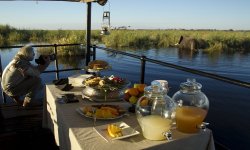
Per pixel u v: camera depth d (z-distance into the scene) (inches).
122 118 73.5
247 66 536.4
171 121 61.5
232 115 235.8
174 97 72.6
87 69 127.3
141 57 127.1
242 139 187.0
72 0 168.1
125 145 57.9
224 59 642.2
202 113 64.1
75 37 640.4
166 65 108.9
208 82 360.5
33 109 149.3
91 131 64.7
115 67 466.0
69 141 67.0
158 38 1098.1
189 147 63.2
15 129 125.3
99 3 163.5
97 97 88.4
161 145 59.0
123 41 998.4
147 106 63.4
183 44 946.7
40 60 148.8
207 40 984.9
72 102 85.7
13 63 142.6
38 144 113.3
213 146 66.6
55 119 88.7
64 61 500.7
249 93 308.7
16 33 1180.5
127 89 85.9
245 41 994.7
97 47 177.9
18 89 145.5
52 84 111.0
